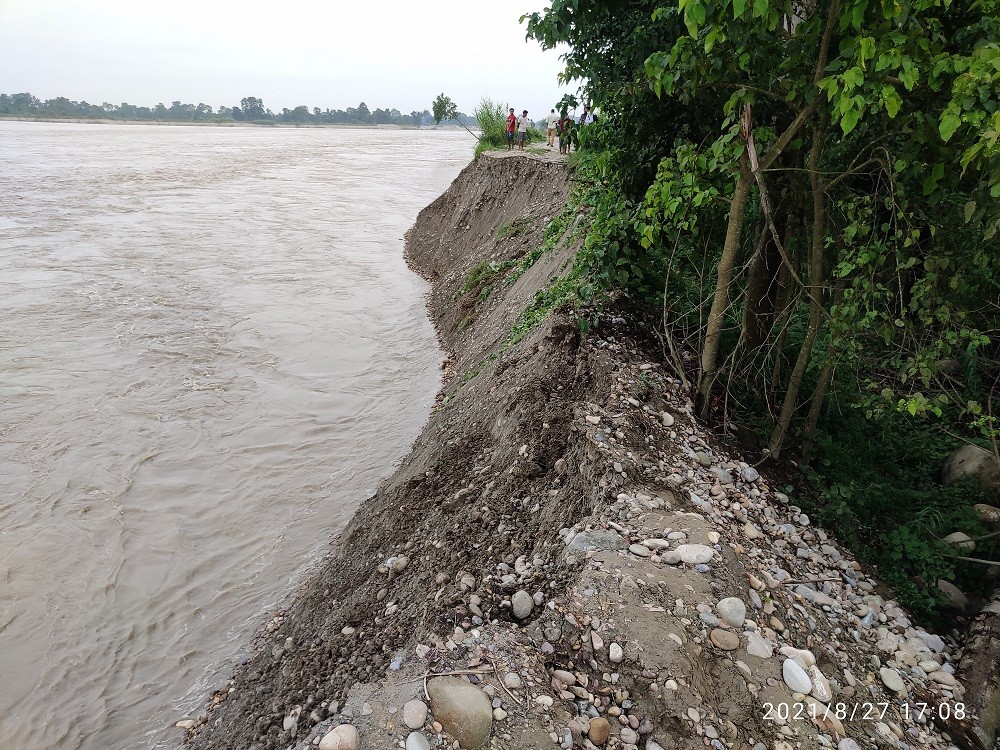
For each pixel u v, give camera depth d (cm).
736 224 500
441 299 1498
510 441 594
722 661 357
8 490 775
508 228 1507
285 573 656
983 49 307
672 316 665
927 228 513
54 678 536
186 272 1723
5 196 2864
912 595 465
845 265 453
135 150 6078
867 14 364
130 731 492
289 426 936
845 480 552
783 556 466
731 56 429
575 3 563
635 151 633
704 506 479
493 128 2603
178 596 626
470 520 515
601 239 668
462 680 340
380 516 650
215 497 773
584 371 614
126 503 759
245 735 425
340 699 380
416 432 916
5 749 480
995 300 578
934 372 473
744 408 603
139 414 959
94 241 2058
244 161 5275
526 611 389
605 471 480
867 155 486
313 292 1587
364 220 2652
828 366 529
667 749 319
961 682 400
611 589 384
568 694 338
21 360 1120
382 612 475
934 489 553
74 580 641
